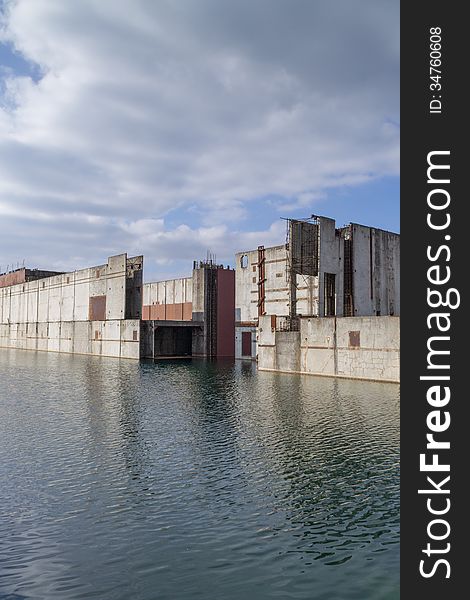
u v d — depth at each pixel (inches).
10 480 570.9
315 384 1392.7
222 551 408.2
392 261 1999.3
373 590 355.9
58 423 879.7
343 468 612.7
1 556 397.1
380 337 1408.7
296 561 393.7
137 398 1175.0
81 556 398.6
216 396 1200.2
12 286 3991.1
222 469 612.7
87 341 2901.1
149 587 356.2
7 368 1993.1
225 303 2768.2
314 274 1702.8
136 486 553.6
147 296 3380.9
